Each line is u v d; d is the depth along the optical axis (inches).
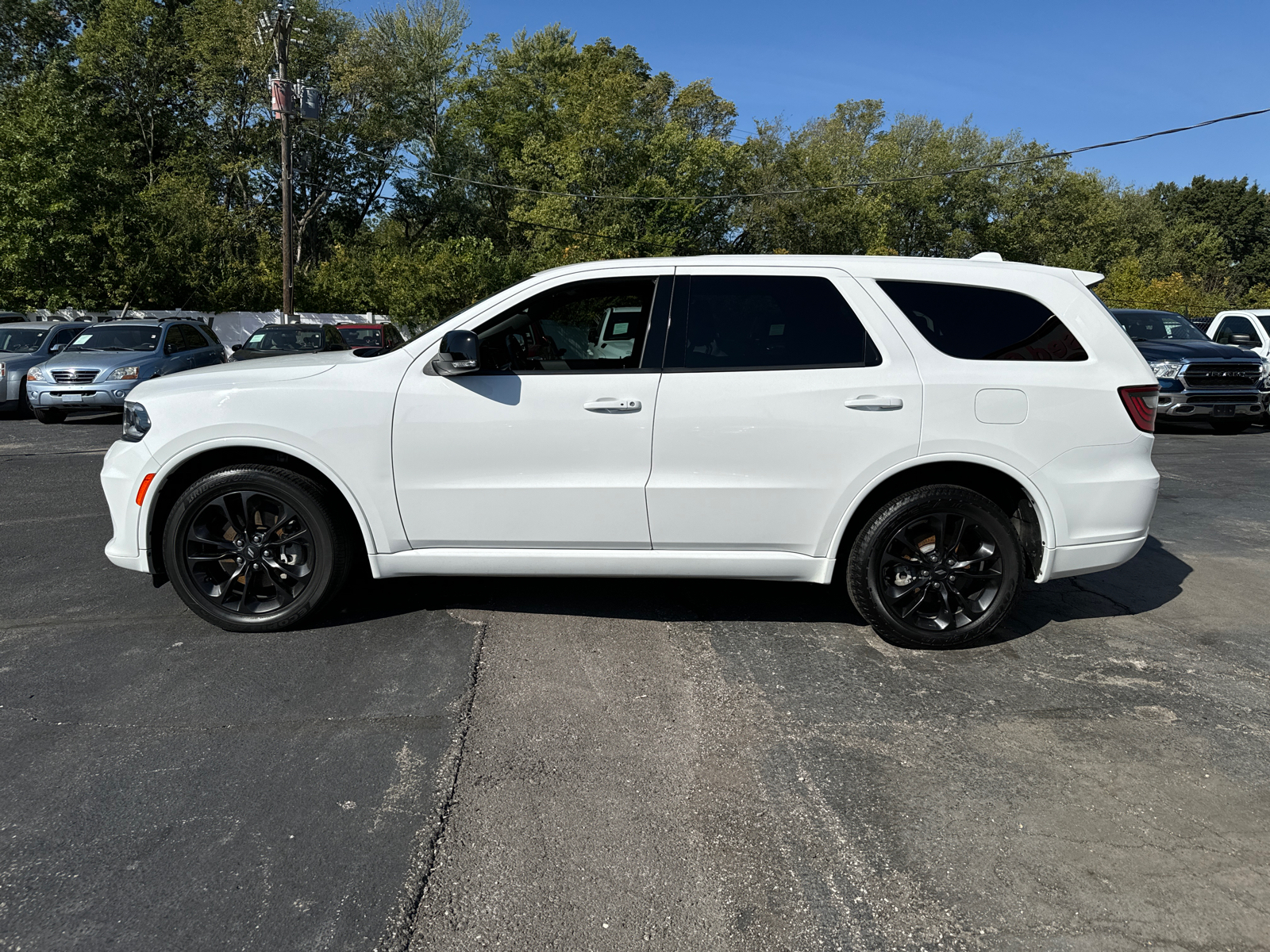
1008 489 149.0
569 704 124.5
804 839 92.4
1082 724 119.8
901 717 121.6
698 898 82.7
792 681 133.3
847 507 141.2
